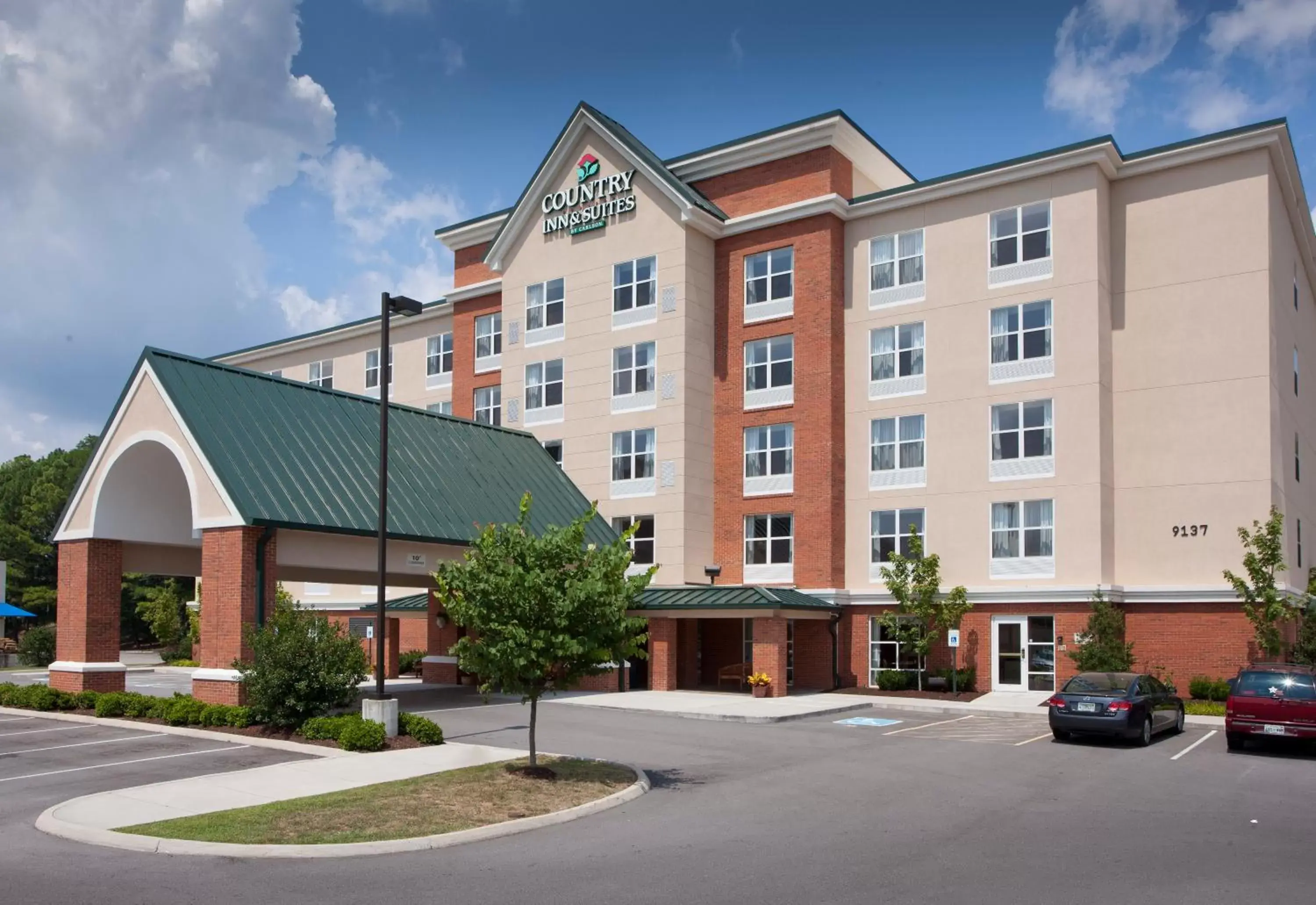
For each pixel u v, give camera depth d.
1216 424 30.52
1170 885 10.54
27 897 9.80
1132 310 32.06
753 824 13.69
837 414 35.69
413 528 27.16
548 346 40.41
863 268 36.16
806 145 36.72
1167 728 23.56
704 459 37.38
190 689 36.03
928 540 33.91
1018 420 32.66
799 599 33.06
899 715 28.02
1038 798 15.70
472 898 9.99
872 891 10.28
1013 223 33.31
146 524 27.28
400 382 51.34
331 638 21.62
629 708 28.25
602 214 39.34
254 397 27.23
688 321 37.00
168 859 11.45
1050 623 31.52
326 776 16.52
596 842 12.60
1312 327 40.00
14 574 79.69
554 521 32.81
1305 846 12.42
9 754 18.95
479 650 16.64
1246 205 30.62
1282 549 29.75
